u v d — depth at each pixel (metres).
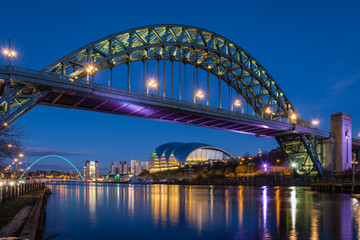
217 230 27.28
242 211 39.97
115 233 26.59
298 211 39.91
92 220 33.59
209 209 42.41
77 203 53.50
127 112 76.75
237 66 103.06
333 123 125.81
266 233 25.88
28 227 21.17
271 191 90.62
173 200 58.28
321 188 90.06
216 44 94.25
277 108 115.12
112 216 36.47
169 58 87.25
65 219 34.47
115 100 67.06
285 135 114.62
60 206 48.34
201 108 82.00
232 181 157.38
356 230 26.94
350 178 113.88
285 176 144.38
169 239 24.27
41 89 56.97
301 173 125.00
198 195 72.81
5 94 52.66
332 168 122.44
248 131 108.00
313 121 121.62
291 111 115.69
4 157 35.53
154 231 27.22
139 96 70.31
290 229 27.50
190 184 182.62
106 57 67.81
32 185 66.56
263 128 103.12
